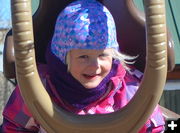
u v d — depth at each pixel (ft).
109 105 5.04
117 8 5.49
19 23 3.77
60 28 4.88
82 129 4.33
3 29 22.84
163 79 3.99
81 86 4.86
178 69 9.70
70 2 5.41
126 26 5.51
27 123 5.01
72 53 4.74
